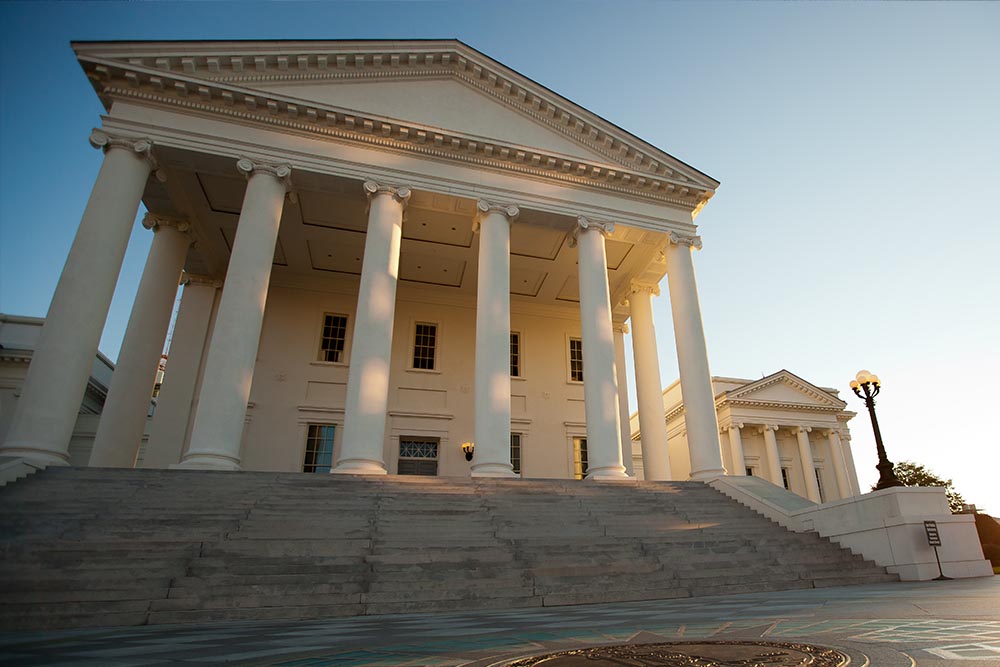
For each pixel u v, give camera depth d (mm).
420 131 19531
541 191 20891
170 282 20578
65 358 14203
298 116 18750
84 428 27844
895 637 4086
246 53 18609
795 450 43219
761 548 12281
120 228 16047
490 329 18078
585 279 20375
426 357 26875
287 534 10180
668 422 45875
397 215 18844
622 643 4352
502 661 3744
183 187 20156
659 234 22266
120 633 6184
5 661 4168
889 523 12164
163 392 22000
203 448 14281
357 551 9727
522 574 9375
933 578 11492
